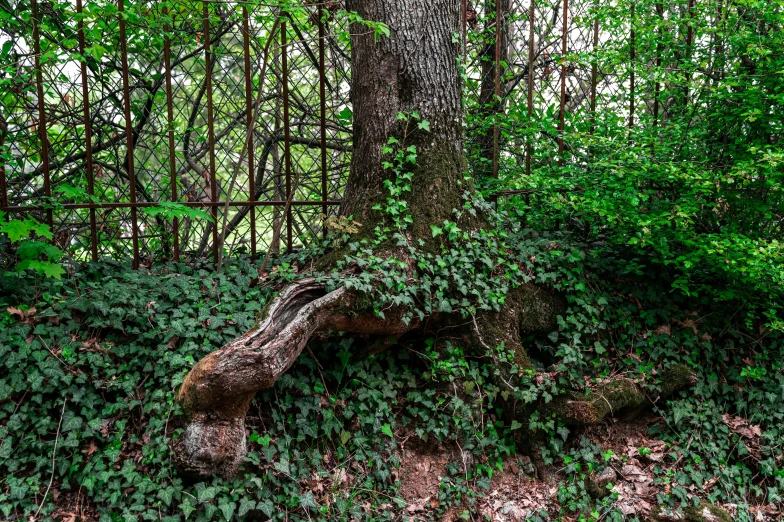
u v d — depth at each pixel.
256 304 4.39
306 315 3.87
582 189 5.14
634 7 5.32
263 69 4.66
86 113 4.47
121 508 3.49
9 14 4.56
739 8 4.98
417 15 4.70
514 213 5.69
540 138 5.51
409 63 4.71
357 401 4.36
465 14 5.16
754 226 5.22
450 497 4.19
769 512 4.43
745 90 4.96
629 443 4.70
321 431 4.20
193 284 4.50
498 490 4.36
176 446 3.63
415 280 4.48
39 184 5.82
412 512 4.07
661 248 4.77
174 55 6.03
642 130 5.59
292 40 5.72
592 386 4.68
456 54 4.93
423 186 4.77
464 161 5.01
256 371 3.51
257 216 6.20
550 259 5.07
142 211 5.66
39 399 3.66
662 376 4.82
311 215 6.22
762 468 4.57
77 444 3.61
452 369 4.56
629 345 4.99
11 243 4.52
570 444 4.60
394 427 4.43
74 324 4.02
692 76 5.22
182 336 4.07
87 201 5.07
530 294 4.92
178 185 6.17
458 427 4.44
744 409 4.91
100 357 3.91
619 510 4.21
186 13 5.48
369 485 4.09
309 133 6.46
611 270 5.18
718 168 4.99
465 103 5.83
